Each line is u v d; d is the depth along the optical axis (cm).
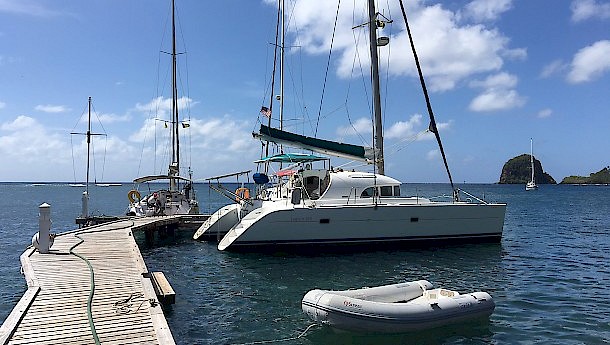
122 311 812
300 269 1484
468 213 1819
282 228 1675
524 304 1105
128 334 709
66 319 773
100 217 2372
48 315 792
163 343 668
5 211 4659
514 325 954
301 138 1809
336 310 861
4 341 676
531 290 1239
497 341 868
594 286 1290
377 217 1719
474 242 1850
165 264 1596
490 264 1569
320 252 1702
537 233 2569
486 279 1365
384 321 867
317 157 2022
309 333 901
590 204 5719
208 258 1683
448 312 928
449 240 1814
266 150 2377
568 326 952
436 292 1008
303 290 1239
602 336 898
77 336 701
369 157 1878
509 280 1355
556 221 3347
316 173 1867
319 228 1684
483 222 1844
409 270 1470
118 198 8106
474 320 971
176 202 2755
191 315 1027
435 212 1775
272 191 2091
